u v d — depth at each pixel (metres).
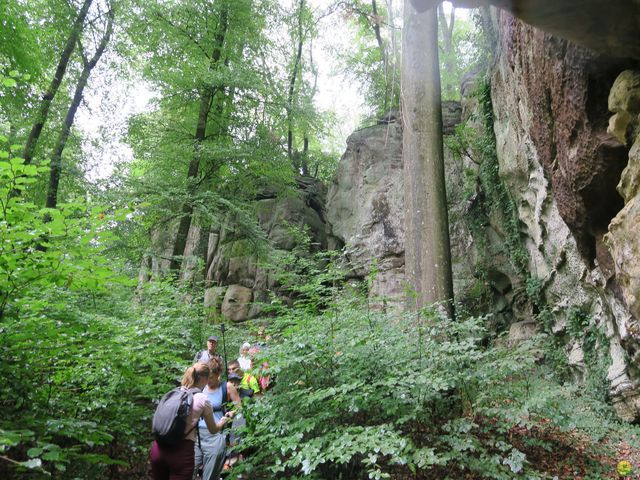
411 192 6.65
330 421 4.52
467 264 12.02
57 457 2.47
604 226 4.36
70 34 10.88
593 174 3.83
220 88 12.95
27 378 3.18
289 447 3.79
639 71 3.07
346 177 15.16
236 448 4.34
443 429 4.33
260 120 14.09
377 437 3.65
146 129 12.73
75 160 11.21
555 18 2.76
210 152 11.83
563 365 8.73
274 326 5.58
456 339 5.24
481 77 11.70
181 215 11.10
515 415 4.16
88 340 3.51
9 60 8.64
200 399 3.68
